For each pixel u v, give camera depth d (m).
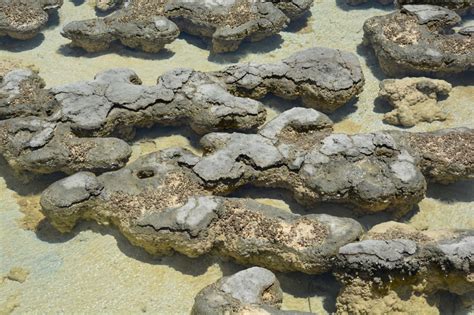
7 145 15.82
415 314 12.34
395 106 18.03
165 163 15.38
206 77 18.31
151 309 13.01
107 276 13.71
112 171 15.67
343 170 14.93
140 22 20.77
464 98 18.97
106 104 16.86
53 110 17.00
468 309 12.90
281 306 13.02
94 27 20.66
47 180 16.11
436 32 20.02
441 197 15.71
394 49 19.30
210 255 14.14
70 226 14.50
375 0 23.84
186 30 22.09
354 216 15.08
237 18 21.02
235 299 12.05
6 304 13.04
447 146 15.70
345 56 18.86
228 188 15.16
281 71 18.52
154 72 20.06
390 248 12.34
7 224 14.95
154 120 17.48
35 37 21.94
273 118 17.52
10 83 17.62
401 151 15.38
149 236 13.67
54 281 13.58
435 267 12.29
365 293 12.33
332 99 17.86
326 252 13.00
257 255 13.55
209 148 16.08
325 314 12.97
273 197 15.75
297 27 22.58
